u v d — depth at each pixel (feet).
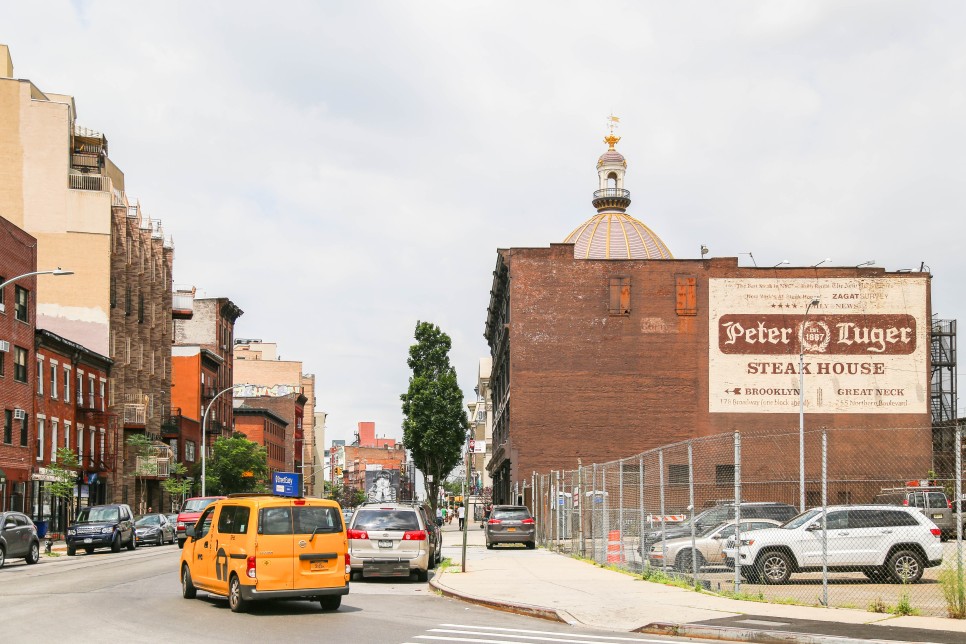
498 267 226.58
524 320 204.03
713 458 197.88
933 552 69.97
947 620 47.26
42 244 199.31
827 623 46.47
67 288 199.00
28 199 199.72
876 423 197.36
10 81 201.05
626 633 47.60
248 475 253.03
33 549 107.76
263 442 342.85
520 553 115.85
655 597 59.41
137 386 221.46
